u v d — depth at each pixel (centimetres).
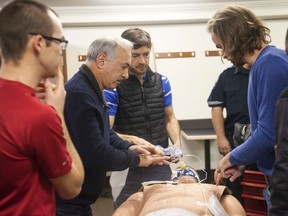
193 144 414
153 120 199
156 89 201
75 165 95
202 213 124
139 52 186
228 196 152
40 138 80
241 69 265
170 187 150
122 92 192
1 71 86
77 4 377
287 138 92
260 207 219
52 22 86
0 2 320
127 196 187
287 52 113
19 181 82
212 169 409
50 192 91
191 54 414
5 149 79
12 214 83
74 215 135
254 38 137
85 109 128
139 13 390
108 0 377
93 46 141
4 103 81
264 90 129
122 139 167
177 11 392
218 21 140
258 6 396
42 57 86
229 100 271
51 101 92
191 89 420
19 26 82
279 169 93
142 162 153
